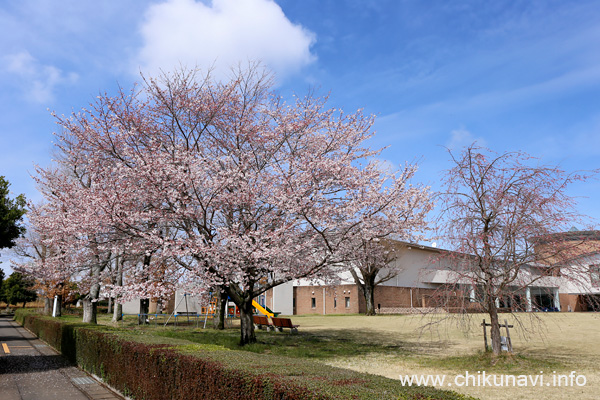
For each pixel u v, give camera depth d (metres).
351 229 12.19
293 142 14.09
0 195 13.49
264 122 14.09
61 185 14.22
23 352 14.73
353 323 26.41
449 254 10.11
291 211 11.34
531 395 7.53
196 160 11.27
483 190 10.20
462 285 10.12
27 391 8.36
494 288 10.19
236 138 13.71
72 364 11.82
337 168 12.02
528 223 9.60
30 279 29.98
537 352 12.98
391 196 11.78
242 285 12.90
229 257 11.29
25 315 28.81
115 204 10.81
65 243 12.36
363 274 33.28
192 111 13.35
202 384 4.92
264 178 12.56
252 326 14.08
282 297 40.25
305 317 34.19
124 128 12.56
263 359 5.18
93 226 10.97
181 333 17.47
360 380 3.93
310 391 3.46
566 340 16.33
